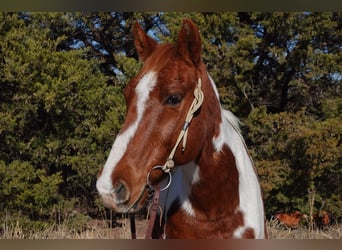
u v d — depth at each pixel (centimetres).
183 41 172
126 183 156
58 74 596
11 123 560
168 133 164
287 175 614
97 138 612
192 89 170
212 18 609
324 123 584
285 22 598
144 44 195
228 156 189
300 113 620
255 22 668
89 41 796
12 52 551
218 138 186
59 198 623
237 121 221
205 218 187
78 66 618
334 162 594
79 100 608
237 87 643
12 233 542
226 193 186
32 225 577
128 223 654
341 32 643
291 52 636
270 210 638
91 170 614
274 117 608
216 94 191
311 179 610
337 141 586
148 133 162
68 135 623
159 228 206
